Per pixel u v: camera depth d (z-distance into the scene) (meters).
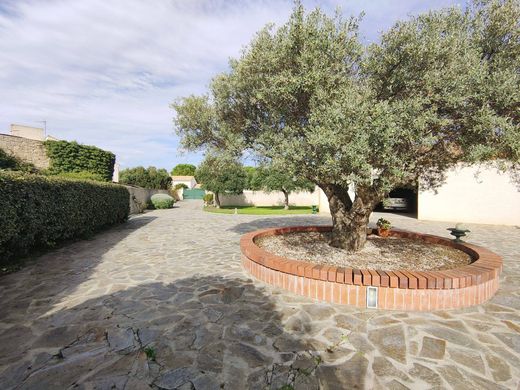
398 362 2.44
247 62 4.17
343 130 3.00
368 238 6.72
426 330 2.97
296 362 2.45
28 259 6.04
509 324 3.11
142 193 22.23
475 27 3.75
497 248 7.28
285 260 4.28
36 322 3.19
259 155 4.64
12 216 5.20
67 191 7.32
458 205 13.24
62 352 2.60
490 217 12.48
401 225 12.11
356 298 3.58
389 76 3.64
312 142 3.12
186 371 2.33
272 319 3.24
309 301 3.73
